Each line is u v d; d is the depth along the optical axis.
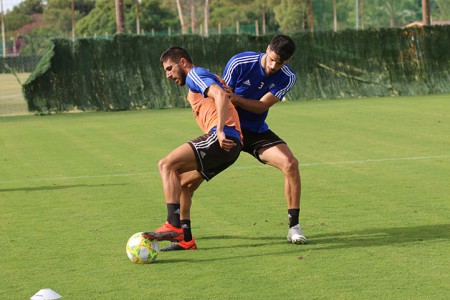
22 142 22.48
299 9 90.69
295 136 21.75
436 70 37.88
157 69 34.06
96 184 14.73
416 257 8.95
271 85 10.12
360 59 36.84
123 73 33.66
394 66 37.34
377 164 16.31
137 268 8.76
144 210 12.12
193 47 34.88
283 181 14.52
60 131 25.39
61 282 8.25
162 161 9.41
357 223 10.82
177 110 32.91
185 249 9.55
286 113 29.16
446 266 8.55
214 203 12.52
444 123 24.28
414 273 8.30
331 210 11.76
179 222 9.34
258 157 10.19
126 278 8.36
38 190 14.21
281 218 11.30
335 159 17.17
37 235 10.52
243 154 18.16
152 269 8.70
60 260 9.16
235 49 35.22
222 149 9.38
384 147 19.00
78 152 19.73
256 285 7.99
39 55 39.47
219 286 7.99
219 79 9.73
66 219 11.55
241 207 12.17
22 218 11.71
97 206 12.52
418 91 37.53
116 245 9.86
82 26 91.12
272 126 24.52
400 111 28.81
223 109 9.08
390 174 15.00
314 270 8.50
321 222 10.95
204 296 7.66
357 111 29.27
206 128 9.60
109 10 91.44
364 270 8.45
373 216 11.26
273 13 100.56
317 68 36.50
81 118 30.28
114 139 22.45
